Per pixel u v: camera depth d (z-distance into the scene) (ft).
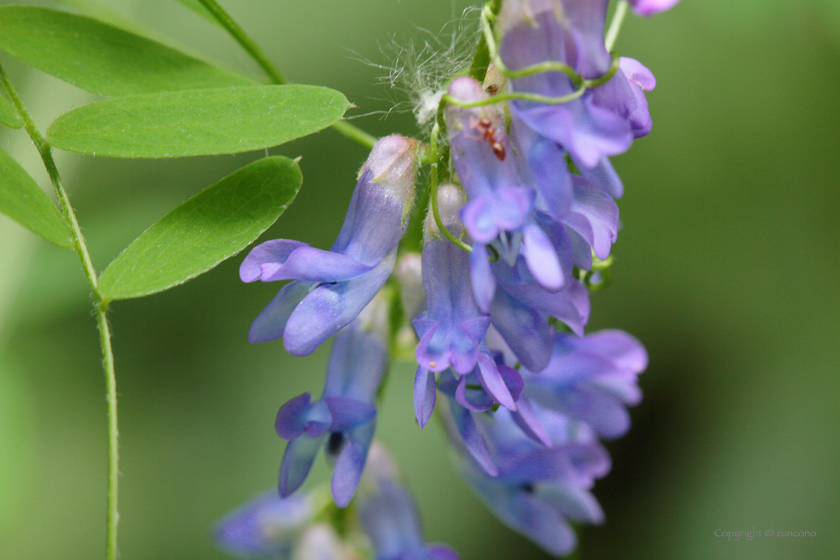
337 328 0.47
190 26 0.80
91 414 0.79
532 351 0.47
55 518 0.77
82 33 0.50
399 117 0.78
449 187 0.48
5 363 0.59
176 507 0.79
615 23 0.49
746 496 0.81
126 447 0.79
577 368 0.52
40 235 0.46
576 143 0.45
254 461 0.80
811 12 0.59
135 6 0.59
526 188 0.45
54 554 0.77
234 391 0.81
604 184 0.45
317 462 0.76
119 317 0.79
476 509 0.78
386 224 0.48
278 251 0.46
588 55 0.45
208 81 0.50
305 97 0.47
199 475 0.79
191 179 0.79
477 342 0.46
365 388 0.50
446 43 0.79
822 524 0.78
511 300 0.47
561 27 0.45
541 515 0.54
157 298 0.80
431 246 0.48
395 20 0.81
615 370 0.52
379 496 0.55
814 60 0.80
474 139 0.46
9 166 0.46
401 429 0.78
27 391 0.59
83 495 0.78
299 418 0.47
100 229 0.60
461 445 0.53
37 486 0.77
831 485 0.79
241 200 0.48
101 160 0.77
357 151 0.80
